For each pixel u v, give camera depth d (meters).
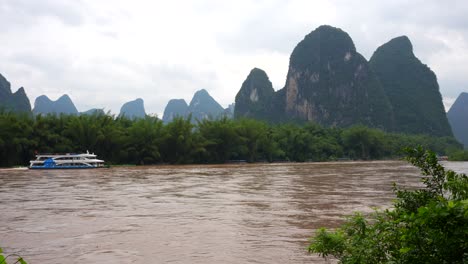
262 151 72.69
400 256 3.14
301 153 78.38
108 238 9.12
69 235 9.48
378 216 4.36
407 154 4.24
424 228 2.80
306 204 14.53
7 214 12.72
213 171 39.84
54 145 51.34
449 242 2.66
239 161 68.25
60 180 28.06
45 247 8.32
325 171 39.09
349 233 4.31
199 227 10.38
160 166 52.59
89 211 13.27
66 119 54.78
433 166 4.07
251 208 13.69
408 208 4.02
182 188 21.36
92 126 52.78
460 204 2.64
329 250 4.16
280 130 80.06
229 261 7.18
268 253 7.69
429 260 2.80
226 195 17.81
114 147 55.06
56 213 12.88
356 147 87.62
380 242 3.80
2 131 47.16
